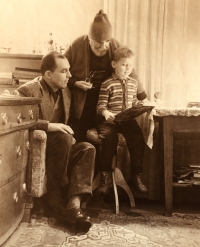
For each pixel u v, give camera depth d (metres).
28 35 3.10
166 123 2.53
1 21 3.07
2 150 1.79
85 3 3.08
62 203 2.46
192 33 3.08
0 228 1.81
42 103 2.62
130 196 2.83
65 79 2.67
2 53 2.97
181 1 3.06
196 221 2.54
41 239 2.11
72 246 2.02
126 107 2.81
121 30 3.05
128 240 2.14
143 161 3.03
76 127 2.96
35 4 3.08
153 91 3.07
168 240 2.16
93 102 2.96
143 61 3.06
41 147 2.33
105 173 2.66
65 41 3.11
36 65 3.07
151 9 3.04
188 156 3.04
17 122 1.99
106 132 2.67
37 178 2.35
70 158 2.49
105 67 2.95
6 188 1.89
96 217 2.57
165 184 2.61
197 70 3.09
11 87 2.94
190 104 2.85
